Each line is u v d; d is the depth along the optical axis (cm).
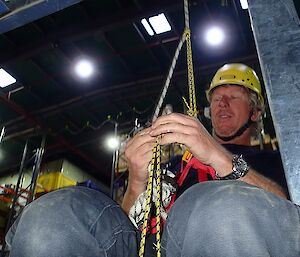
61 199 100
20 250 90
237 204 75
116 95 983
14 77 929
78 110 1048
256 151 200
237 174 132
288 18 132
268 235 73
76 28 812
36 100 1020
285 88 119
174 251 84
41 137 1146
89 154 1225
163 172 167
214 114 239
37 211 96
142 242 98
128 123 1038
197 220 77
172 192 159
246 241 69
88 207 102
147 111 1022
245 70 258
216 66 869
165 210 153
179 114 130
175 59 155
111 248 101
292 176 106
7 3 185
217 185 86
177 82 899
